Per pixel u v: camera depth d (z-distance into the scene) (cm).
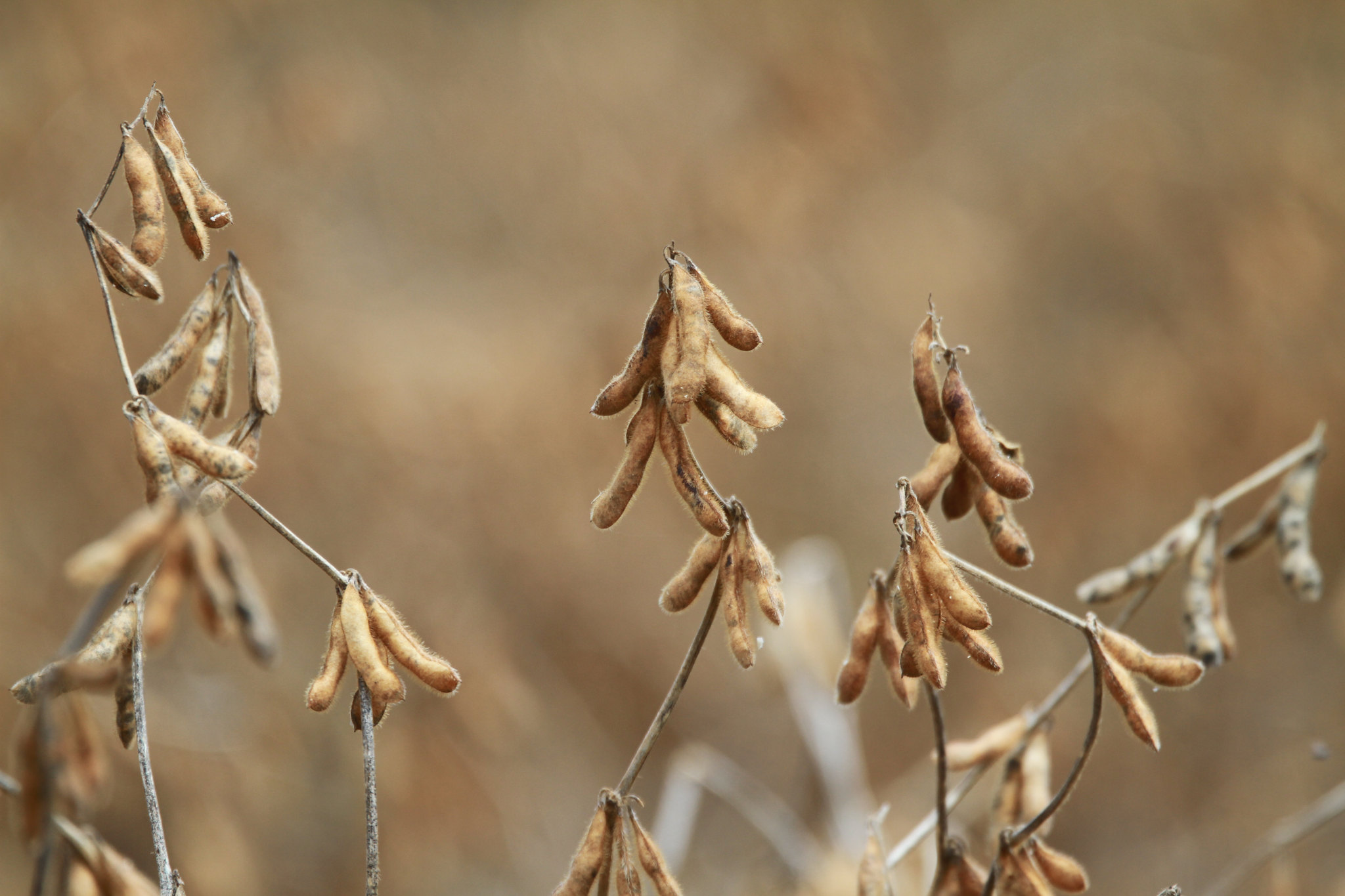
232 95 962
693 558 209
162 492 196
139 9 931
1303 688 746
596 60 1150
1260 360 911
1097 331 1011
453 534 741
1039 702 737
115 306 781
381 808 616
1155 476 880
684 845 406
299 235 922
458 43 1196
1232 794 684
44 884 199
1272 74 1202
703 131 1080
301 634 677
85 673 199
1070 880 230
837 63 1102
